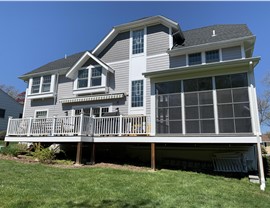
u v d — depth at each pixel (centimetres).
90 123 1043
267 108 3133
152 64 1269
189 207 442
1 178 599
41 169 767
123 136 961
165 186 592
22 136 1166
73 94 1448
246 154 967
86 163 975
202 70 852
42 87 1606
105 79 1345
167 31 1282
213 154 1012
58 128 1061
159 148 1155
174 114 873
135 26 1370
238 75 800
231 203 482
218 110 800
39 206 406
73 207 409
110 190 534
